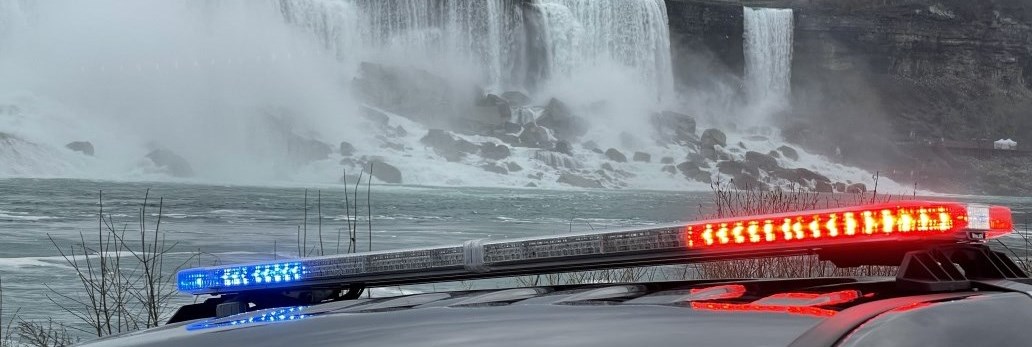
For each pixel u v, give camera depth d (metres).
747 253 1.41
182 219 26.78
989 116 138.38
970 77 141.25
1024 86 144.50
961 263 1.35
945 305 1.17
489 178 87.75
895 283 1.32
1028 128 138.75
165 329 1.44
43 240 18.03
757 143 110.00
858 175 114.12
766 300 1.29
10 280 10.73
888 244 1.31
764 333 1.10
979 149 130.00
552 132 96.62
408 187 74.06
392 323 1.29
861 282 1.39
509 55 100.56
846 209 1.31
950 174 124.19
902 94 133.88
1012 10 145.62
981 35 142.12
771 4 128.88
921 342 1.08
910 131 131.25
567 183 90.06
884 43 133.62
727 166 99.31
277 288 1.93
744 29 114.44
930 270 1.29
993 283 1.29
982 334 1.13
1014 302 1.23
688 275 7.03
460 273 1.72
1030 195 122.31
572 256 1.57
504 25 100.31
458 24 98.88
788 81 117.44
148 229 21.67
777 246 1.37
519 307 1.38
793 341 1.06
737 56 114.38
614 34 102.25
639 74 103.38
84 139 76.44
